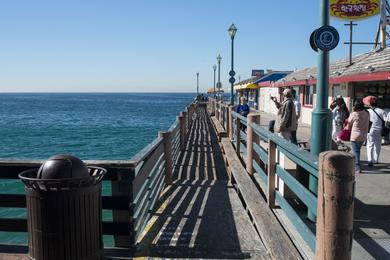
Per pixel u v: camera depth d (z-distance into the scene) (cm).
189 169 1100
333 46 552
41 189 392
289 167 633
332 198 322
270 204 632
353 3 1477
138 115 7350
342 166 319
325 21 552
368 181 854
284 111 1033
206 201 744
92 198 413
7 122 5459
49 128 4406
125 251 490
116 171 484
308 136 1747
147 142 3002
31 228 405
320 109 572
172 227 588
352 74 1580
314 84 2306
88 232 410
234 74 2705
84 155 2398
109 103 16462
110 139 3247
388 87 1592
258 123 875
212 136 1898
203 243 524
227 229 581
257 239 541
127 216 493
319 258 338
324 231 329
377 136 1009
